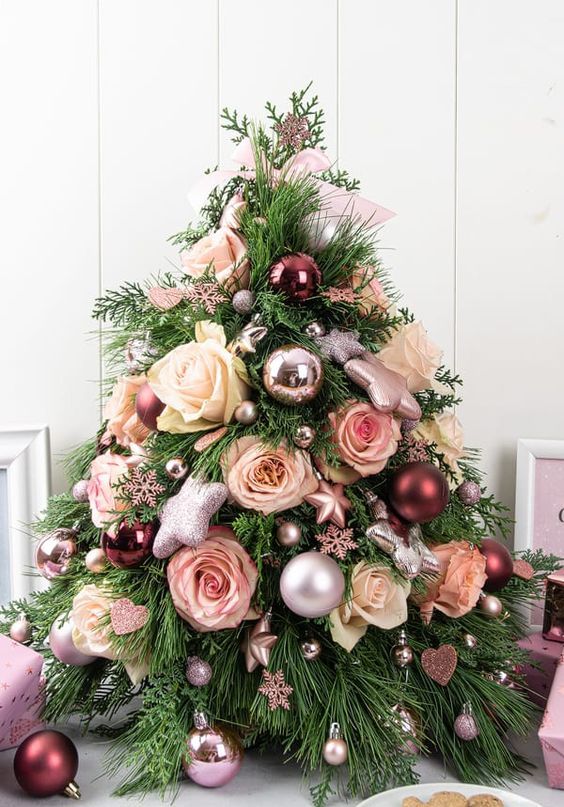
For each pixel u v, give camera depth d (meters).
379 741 0.87
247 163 1.01
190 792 0.88
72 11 1.21
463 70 1.26
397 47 1.26
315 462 0.89
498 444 1.27
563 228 1.27
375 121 1.26
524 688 1.02
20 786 0.87
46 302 1.20
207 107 1.24
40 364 1.21
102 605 0.90
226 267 0.94
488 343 1.27
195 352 0.88
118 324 1.08
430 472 0.89
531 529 1.23
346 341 0.90
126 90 1.22
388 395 0.87
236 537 0.88
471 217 1.27
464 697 0.94
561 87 1.26
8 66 1.19
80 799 0.86
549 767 0.87
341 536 0.87
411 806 0.80
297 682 0.88
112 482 0.93
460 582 0.95
